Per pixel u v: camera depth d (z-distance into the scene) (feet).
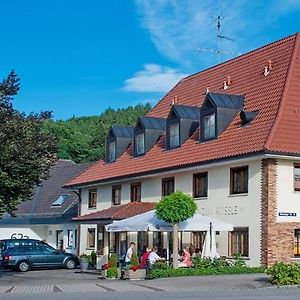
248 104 108.06
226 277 83.30
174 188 113.39
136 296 62.75
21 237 180.45
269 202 91.15
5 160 83.61
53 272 120.57
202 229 93.40
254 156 91.66
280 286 72.49
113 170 134.10
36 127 89.66
